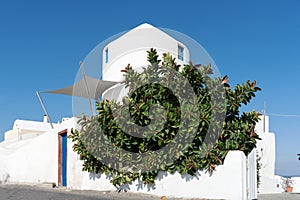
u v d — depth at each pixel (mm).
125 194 11500
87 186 12859
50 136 16328
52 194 11586
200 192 10906
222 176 10695
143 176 11531
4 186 15383
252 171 11672
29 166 17578
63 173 15305
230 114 12039
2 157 19281
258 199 12945
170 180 11258
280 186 19578
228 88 11945
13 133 29266
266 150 20203
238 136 11586
